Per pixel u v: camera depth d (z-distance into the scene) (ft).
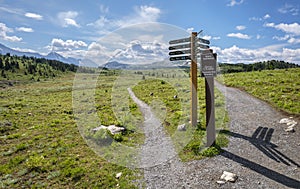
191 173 20.36
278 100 42.96
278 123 31.71
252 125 31.65
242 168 20.80
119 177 20.16
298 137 26.68
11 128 37.40
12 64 384.68
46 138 31.45
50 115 47.01
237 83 66.03
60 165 22.79
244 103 42.63
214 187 18.03
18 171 22.54
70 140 29.78
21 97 85.10
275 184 18.03
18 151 27.63
